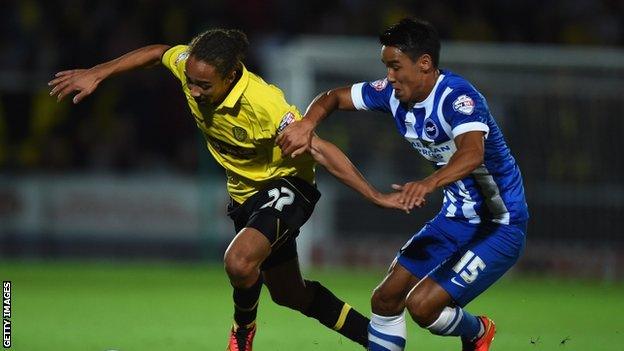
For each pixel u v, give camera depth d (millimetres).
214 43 19859
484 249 20750
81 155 55656
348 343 26594
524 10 62969
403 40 19812
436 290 20359
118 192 53750
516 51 53406
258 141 20922
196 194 53781
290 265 21906
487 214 21031
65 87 21609
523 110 53438
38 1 60156
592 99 53719
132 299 37188
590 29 63844
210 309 34438
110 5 60188
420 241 21422
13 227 53188
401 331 21203
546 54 53531
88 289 40438
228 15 62094
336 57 53219
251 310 21578
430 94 20125
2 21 59688
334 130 53250
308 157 21422
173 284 43281
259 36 62406
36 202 53375
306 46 53469
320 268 53469
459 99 19734
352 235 53656
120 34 58750
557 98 53562
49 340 26234
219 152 21703
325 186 53625
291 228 21156
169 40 59875
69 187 53594
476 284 20750
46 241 53469
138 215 53812
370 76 53469
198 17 60844
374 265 53562
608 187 53719
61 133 55500
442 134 20172
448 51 53156
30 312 32562
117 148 56312
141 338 27016
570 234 53469
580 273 53312
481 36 61812
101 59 58094
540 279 51594
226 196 53938
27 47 58406
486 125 19625
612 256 53438
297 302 22391
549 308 37688
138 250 53844
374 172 53500
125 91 56938
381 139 53469
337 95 21891
